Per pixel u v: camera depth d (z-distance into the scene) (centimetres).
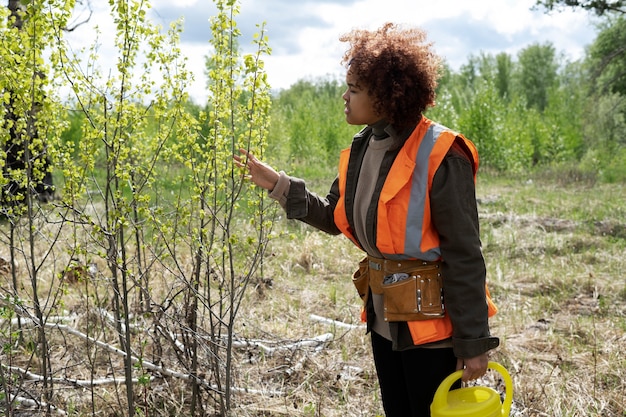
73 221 299
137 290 447
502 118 2447
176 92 302
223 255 315
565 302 600
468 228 208
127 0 279
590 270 705
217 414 335
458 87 3369
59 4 279
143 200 295
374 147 225
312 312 542
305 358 416
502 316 545
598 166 2317
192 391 337
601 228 959
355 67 214
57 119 351
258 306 530
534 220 998
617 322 528
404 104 210
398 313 218
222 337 404
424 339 214
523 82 6212
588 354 451
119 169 291
